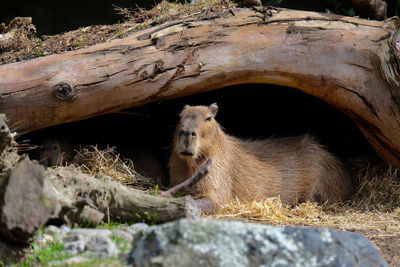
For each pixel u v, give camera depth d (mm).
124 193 8227
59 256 6461
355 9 14945
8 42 11977
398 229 9672
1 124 7293
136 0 20203
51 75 10039
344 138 14078
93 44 11000
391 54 10516
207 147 10328
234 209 10320
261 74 10789
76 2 20766
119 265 5723
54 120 10320
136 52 10508
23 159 6793
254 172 11359
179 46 10609
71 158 11602
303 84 11008
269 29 10844
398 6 16250
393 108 10797
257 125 14766
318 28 10930
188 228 5895
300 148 12172
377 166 12562
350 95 10984
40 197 6609
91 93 10219
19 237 6508
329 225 9891
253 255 5828
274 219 10008
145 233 6105
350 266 5953
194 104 14242
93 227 7676
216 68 10609
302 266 5867
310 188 11820
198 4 12352
